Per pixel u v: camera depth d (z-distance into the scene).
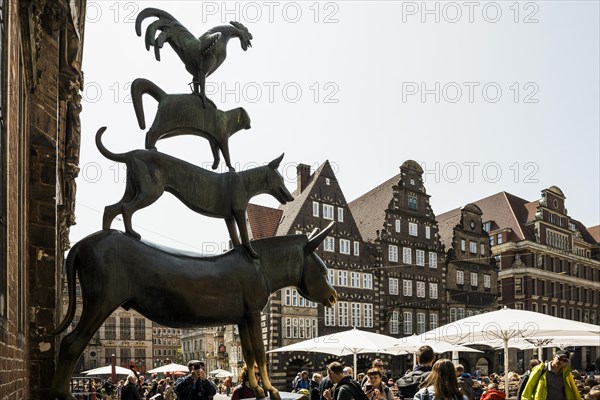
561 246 59.94
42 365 7.77
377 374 7.90
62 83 10.23
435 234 48.81
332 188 43.50
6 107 5.14
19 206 6.41
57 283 9.04
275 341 39.03
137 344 75.62
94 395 17.25
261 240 4.93
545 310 56.97
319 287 5.11
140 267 4.30
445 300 48.62
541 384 8.71
